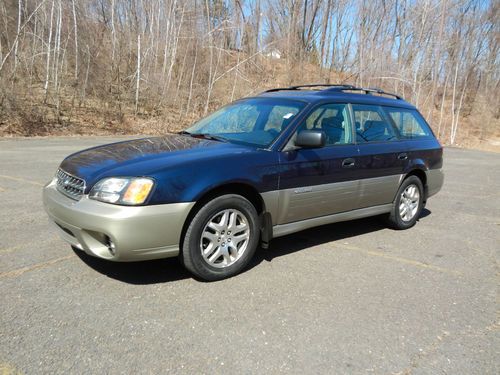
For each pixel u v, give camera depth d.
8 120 14.46
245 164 3.88
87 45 18.31
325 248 4.84
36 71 18.42
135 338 2.88
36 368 2.53
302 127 4.40
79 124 16.06
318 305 3.48
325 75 28.70
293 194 4.23
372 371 2.67
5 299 3.29
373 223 5.99
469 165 13.62
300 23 30.83
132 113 18.73
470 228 5.96
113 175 3.45
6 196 6.18
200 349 2.80
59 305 3.25
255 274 4.02
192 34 21.64
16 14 17.92
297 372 2.62
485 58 34.84
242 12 25.77
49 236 4.64
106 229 3.30
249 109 4.91
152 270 3.96
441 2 25.77
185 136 4.72
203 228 3.67
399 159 5.38
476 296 3.79
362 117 5.12
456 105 34.12
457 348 2.97
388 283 3.98
